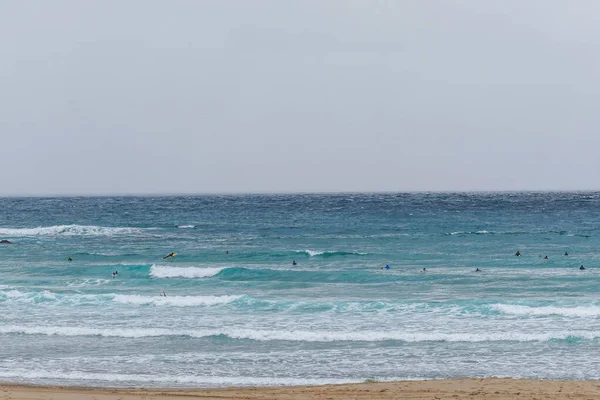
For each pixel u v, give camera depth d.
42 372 31.09
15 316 45.03
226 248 92.62
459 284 60.00
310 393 26.77
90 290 57.56
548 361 32.78
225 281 62.94
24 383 29.06
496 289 56.94
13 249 91.62
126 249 91.62
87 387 28.27
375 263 76.25
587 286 57.94
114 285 60.75
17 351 35.38
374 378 30.22
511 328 40.16
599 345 35.62
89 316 44.94
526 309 44.72
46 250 90.44
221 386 28.70
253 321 43.03
